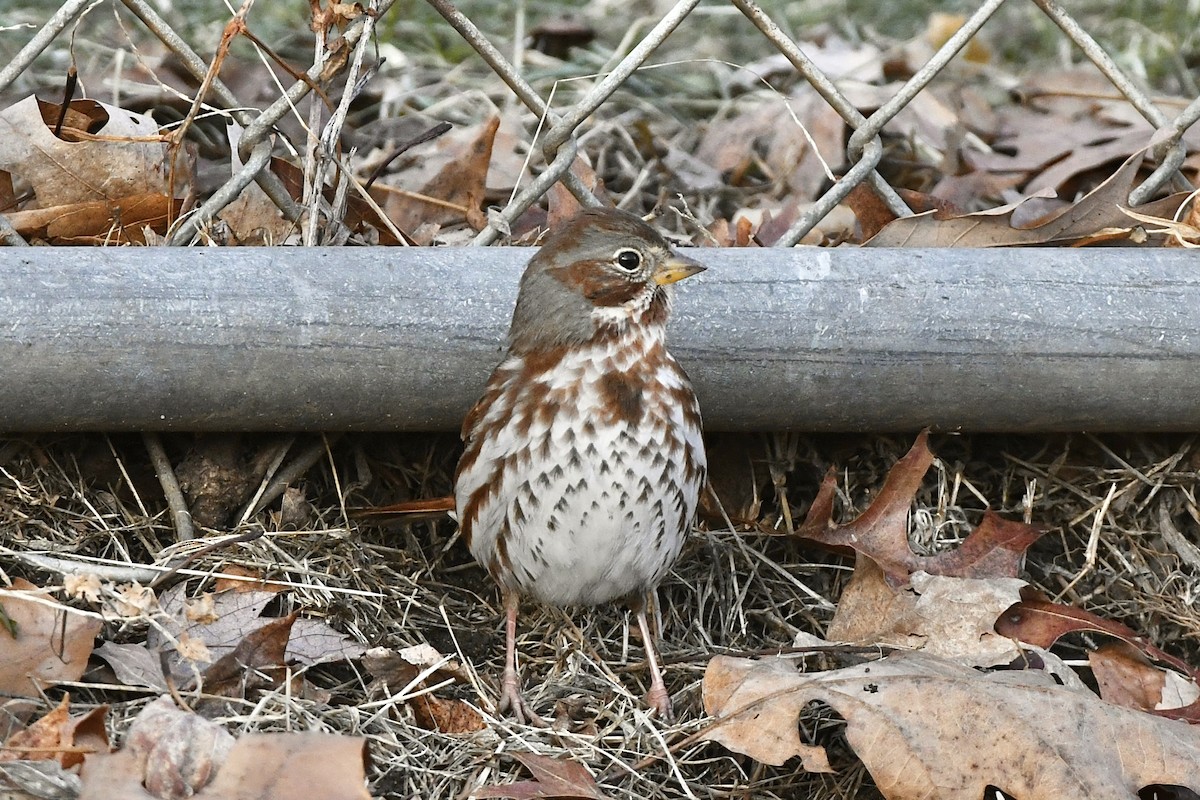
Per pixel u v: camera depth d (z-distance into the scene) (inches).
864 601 319.3
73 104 360.2
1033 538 327.9
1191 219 352.2
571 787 263.9
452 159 399.2
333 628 309.1
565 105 477.1
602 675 318.3
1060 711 276.1
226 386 306.5
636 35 539.5
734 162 465.1
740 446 358.0
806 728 300.5
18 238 332.8
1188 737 277.0
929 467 348.2
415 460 353.7
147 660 277.7
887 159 460.4
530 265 305.7
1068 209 351.9
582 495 299.4
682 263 302.5
